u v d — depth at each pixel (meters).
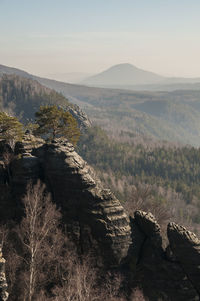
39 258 36.06
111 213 40.22
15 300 33.81
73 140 49.88
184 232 39.25
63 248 39.09
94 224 39.84
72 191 41.12
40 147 45.31
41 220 39.41
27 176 42.47
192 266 38.28
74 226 40.66
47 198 41.19
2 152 46.91
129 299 37.69
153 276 39.47
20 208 41.59
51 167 41.88
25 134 49.47
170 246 39.91
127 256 39.97
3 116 47.25
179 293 38.81
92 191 41.03
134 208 59.81
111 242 39.09
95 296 34.59
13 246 38.38
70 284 34.19
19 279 35.38
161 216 58.53
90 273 37.06
